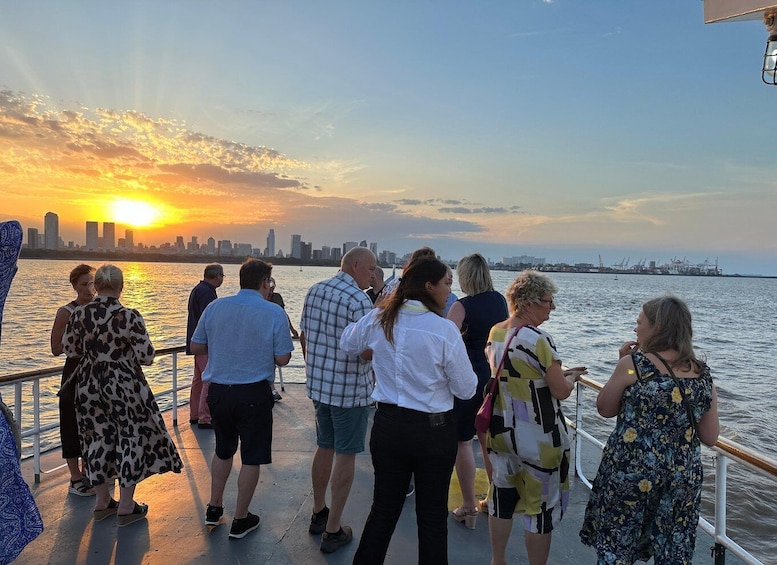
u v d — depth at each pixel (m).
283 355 3.38
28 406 9.38
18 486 1.93
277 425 5.95
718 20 2.74
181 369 13.51
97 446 3.45
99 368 3.41
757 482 7.36
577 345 23.56
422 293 2.55
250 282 3.49
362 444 3.24
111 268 3.47
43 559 3.07
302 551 3.22
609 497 2.28
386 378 2.54
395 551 3.29
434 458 2.46
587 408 10.46
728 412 12.09
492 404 2.77
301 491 4.15
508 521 2.78
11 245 1.85
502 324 2.85
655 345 2.25
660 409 2.19
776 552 5.71
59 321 3.94
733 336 30.12
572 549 3.35
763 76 2.65
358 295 3.21
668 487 2.20
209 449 5.11
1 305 1.92
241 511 3.35
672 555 2.20
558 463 2.66
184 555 3.14
